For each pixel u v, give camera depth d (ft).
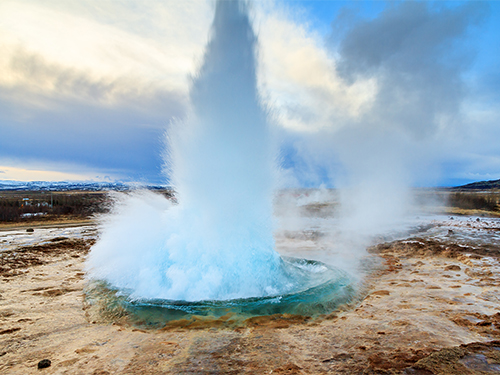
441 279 25.72
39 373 11.57
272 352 13.01
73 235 57.06
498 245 39.73
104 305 19.36
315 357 12.39
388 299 20.70
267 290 22.34
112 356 12.92
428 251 37.65
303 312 18.08
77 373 11.50
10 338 14.97
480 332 14.37
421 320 16.21
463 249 36.91
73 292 22.91
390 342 13.52
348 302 20.29
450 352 11.94
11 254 37.68
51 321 17.26
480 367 10.82
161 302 18.80
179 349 13.51
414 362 11.42
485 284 23.53
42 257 36.70
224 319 17.12
